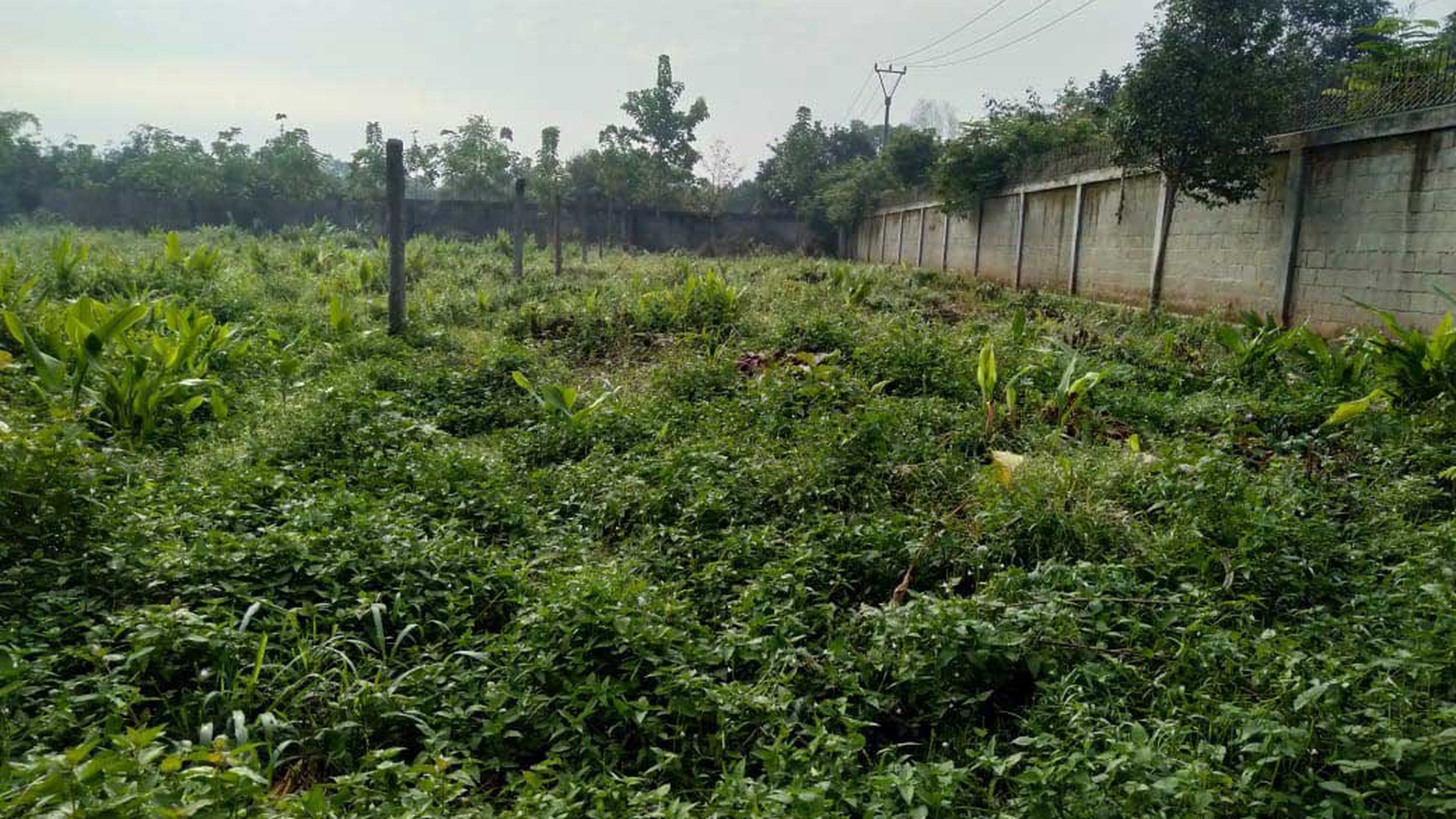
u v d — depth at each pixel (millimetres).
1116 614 3176
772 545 3754
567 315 9844
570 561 3723
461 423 6145
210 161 29797
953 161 19703
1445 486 4703
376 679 2709
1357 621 3135
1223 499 3992
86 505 3197
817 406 5793
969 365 6863
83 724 2381
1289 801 2186
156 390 5285
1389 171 8703
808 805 2127
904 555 3697
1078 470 4395
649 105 33250
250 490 4043
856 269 18250
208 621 2885
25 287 7723
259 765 2260
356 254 15672
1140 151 11258
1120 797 2217
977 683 2865
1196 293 11836
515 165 32125
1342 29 18984
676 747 2611
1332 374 6609
